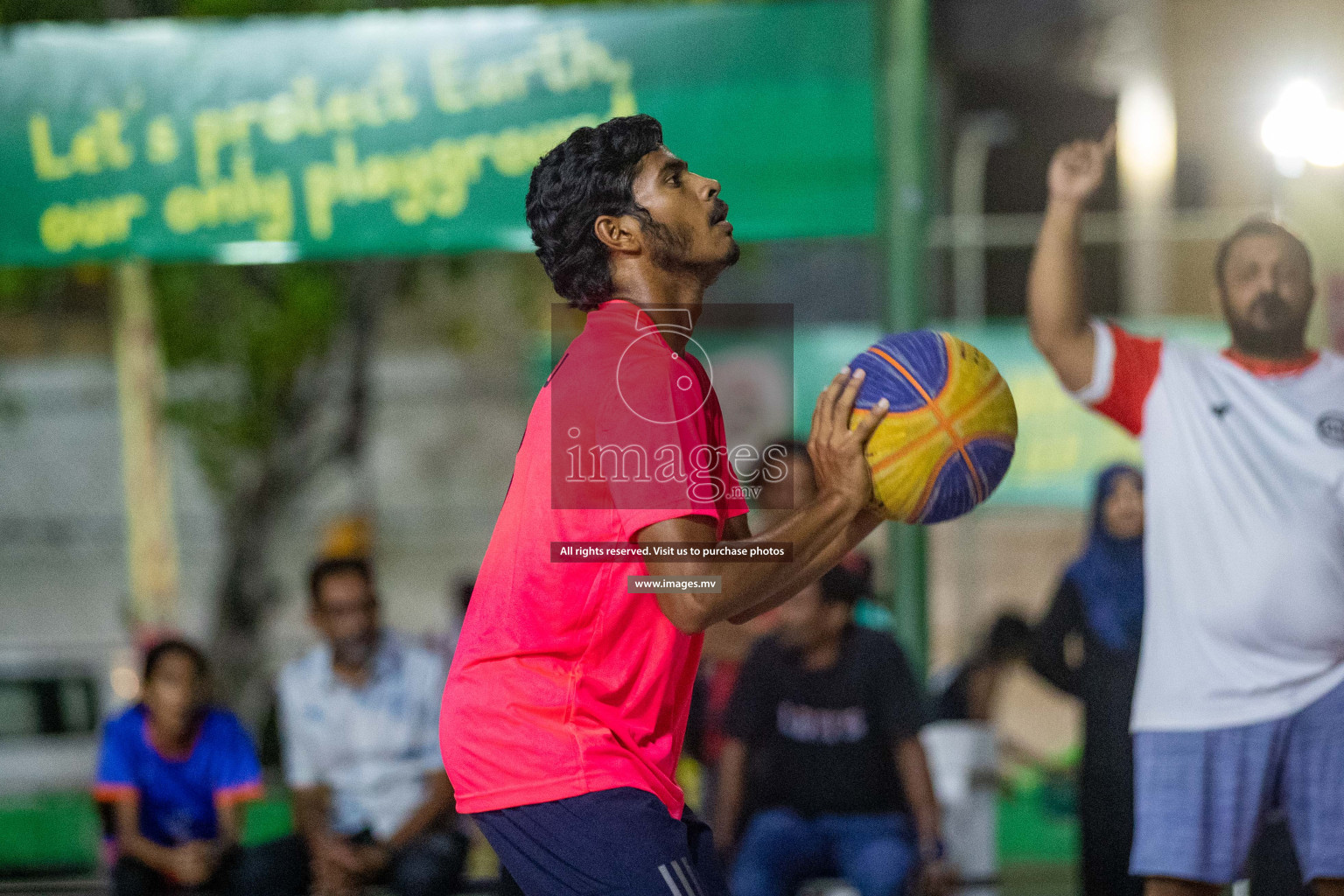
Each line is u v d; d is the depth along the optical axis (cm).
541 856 575
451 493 3538
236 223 1432
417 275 2839
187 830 1354
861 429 587
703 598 547
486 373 3134
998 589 3005
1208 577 841
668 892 560
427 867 1234
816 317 2883
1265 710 825
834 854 1186
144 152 1432
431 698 1341
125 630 2473
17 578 2900
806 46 1359
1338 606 820
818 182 1362
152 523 2250
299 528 3086
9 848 1761
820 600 1185
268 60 1419
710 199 616
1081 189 909
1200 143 3219
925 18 1342
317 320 2728
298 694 1336
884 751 1197
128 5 2259
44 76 1432
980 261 2523
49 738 2120
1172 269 3253
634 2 1877
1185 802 840
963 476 604
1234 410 856
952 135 3238
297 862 1281
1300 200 1019
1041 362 2056
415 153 1410
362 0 2255
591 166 606
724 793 1223
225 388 2834
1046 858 1527
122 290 2248
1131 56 3381
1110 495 1074
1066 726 2811
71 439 3077
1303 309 858
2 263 1451
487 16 1398
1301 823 823
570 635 582
